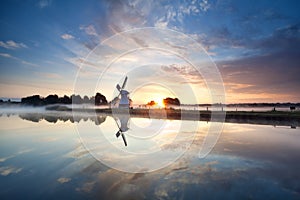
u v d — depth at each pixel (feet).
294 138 26.78
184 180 13.00
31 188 11.63
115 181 12.69
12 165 15.58
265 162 16.56
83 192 11.22
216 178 13.24
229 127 37.58
